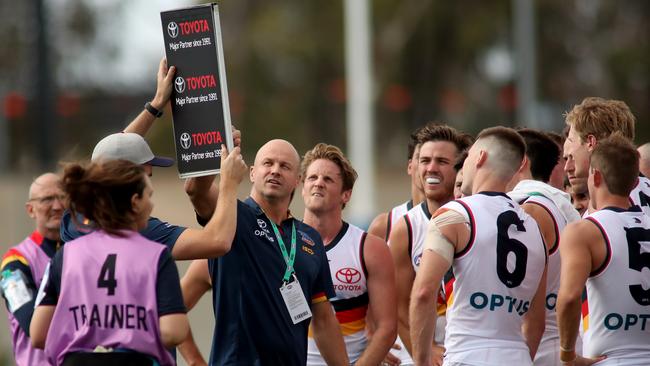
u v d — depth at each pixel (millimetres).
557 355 23047
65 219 20312
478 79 159625
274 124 154875
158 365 17938
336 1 156625
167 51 20875
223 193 20281
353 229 24578
